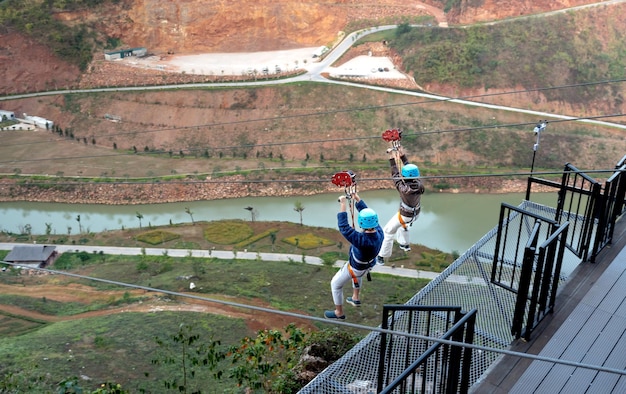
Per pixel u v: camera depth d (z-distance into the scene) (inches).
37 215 3041.3
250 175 3302.2
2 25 4436.5
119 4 4798.2
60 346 1440.7
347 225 381.1
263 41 4847.4
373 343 458.9
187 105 3964.1
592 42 4202.8
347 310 1811.0
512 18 4493.1
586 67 4065.0
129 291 2041.1
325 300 1916.8
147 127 3902.6
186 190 3203.7
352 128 3715.6
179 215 3019.2
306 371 715.4
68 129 3941.9
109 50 4628.4
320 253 2450.8
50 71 4384.8
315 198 3161.9
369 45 4478.3
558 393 376.5
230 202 3144.7
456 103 3850.9
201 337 1550.2
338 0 4916.3
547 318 447.5
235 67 4397.1
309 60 4461.1
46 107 4141.2
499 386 384.2
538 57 4087.1
